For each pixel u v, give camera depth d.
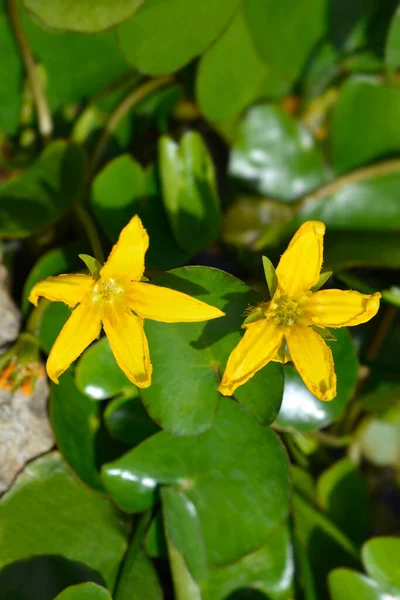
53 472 0.31
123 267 0.28
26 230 0.32
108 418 0.31
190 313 0.28
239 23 0.33
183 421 0.29
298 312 0.28
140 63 0.32
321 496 0.33
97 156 0.33
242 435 0.30
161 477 0.30
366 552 0.31
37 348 0.30
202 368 0.29
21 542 0.30
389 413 0.33
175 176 0.32
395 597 0.31
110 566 0.30
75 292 0.28
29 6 0.31
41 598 0.30
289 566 0.31
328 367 0.28
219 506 0.30
